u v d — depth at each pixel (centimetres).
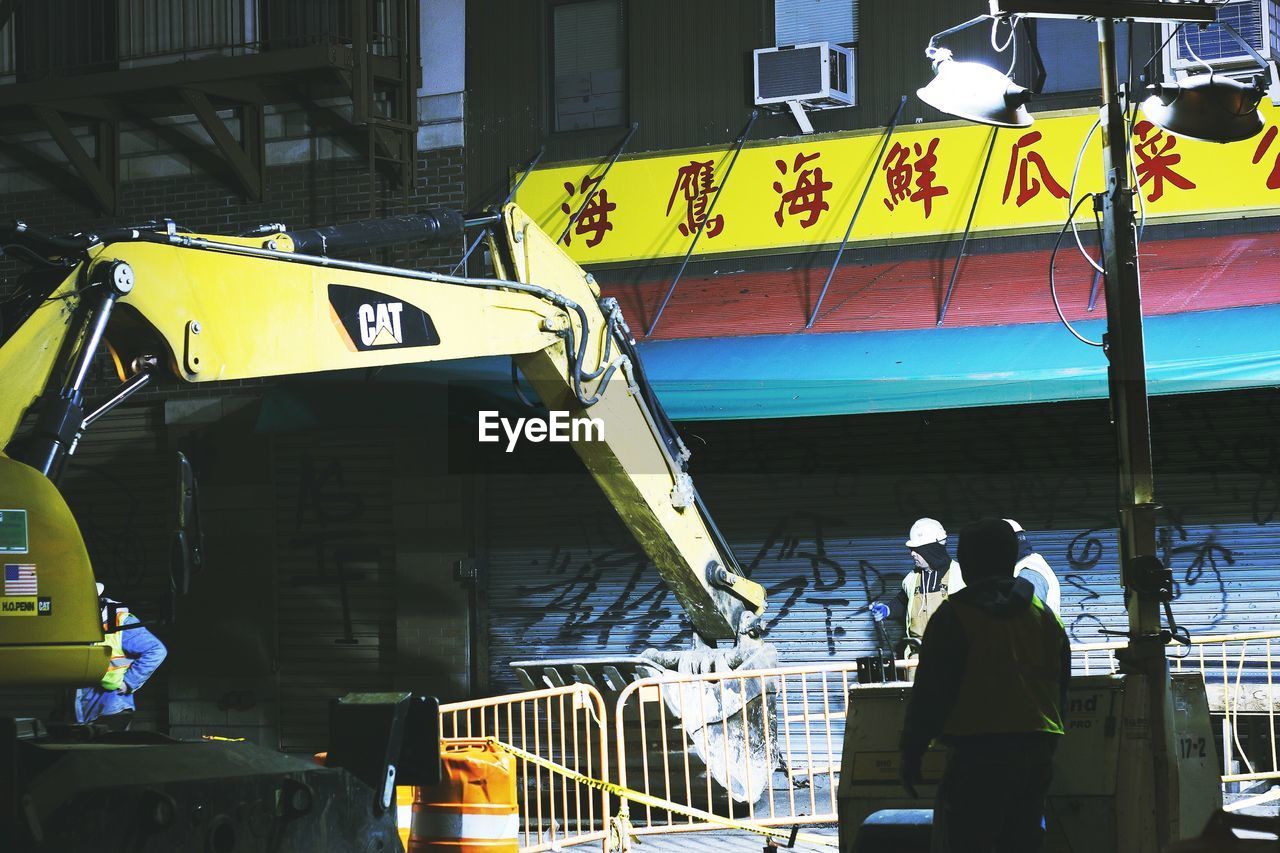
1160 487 1206
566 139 1345
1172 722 663
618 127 1341
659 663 1094
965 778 612
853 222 1248
